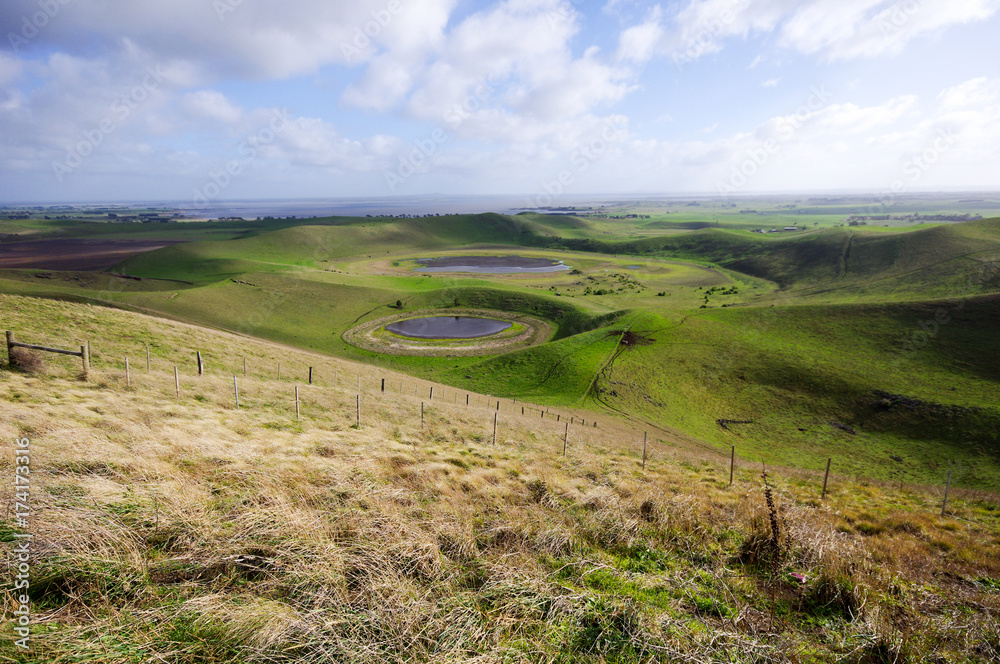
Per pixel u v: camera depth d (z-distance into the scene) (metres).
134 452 8.02
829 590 6.03
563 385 63.03
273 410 17.83
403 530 6.20
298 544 5.48
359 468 8.74
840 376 56.75
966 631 5.43
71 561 4.57
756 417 52.12
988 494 22.28
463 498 8.13
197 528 5.52
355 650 4.13
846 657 4.83
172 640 3.97
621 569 6.40
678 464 19.27
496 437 20.62
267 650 3.99
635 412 53.78
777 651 4.75
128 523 5.43
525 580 5.46
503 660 4.25
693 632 4.98
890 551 8.30
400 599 4.82
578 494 8.97
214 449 8.90
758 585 6.29
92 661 3.65
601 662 4.40
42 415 9.88
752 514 8.59
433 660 4.13
